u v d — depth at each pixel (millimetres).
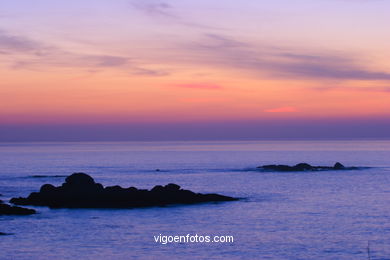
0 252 47875
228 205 76562
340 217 66438
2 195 89438
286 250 48844
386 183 111188
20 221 62875
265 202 80375
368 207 75562
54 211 70375
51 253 47688
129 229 58750
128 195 76625
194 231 57625
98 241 52656
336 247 50000
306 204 78312
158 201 76188
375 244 51156
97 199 75250
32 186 105125
